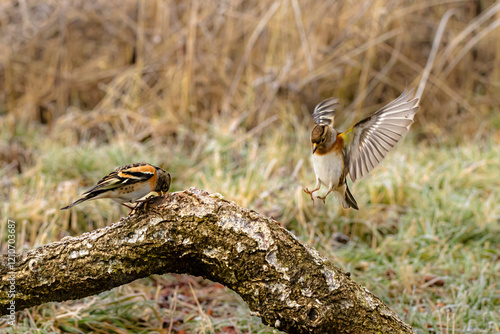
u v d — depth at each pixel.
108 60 16.66
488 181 12.20
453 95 15.90
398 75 16.44
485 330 7.75
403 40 16.47
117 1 16.78
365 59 15.94
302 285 5.59
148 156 12.83
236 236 5.68
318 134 6.05
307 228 10.55
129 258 5.84
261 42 15.80
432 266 9.61
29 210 10.34
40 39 16.44
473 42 15.65
